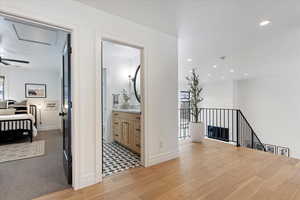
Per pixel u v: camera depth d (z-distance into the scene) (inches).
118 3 76.3
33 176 88.2
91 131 78.4
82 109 75.7
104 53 154.2
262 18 91.7
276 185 76.3
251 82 303.0
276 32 110.0
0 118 161.6
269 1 75.7
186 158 113.0
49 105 244.5
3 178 85.9
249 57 169.8
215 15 88.4
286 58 173.3
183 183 79.0
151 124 102.1
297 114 253.9
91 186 76.7
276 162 104.1
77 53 74.2
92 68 78.7
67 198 67.7
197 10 83.1
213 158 112.6
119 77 167.8
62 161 111.3
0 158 116.6
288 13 86.4
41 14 65.0
